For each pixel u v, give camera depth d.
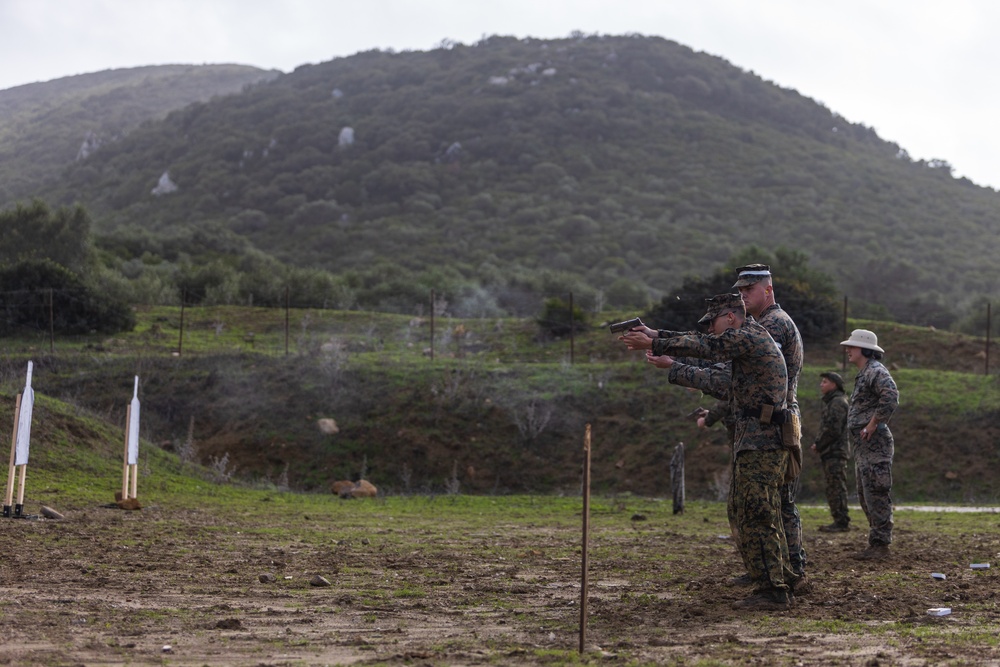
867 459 10.18
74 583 7.60
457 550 10.74
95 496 15.48
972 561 9.68
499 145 131.12
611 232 102.69
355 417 26.55
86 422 20.05
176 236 78.88
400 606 6.97
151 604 6.82
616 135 137.12
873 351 10.38
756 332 6.91
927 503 22.11
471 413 26.77
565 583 8.24
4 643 5.32
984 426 24.73
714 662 5.09
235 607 6.80
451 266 84.62
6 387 22.59
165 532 11.63
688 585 8.02
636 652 5.42
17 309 34.25
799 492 23.00
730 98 156.12
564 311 35.88
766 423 6.97
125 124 188.12
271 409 26.81
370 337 34.53
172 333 35.94
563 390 27.77
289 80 172.12
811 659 5.14
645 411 26.75
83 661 5.01
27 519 12.19
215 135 143.62
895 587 7.83
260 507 16.48
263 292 48.25
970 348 32.81
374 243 100.88
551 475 24.95
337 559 9.70
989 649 5.31
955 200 128.00
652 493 23.80
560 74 153.12
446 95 148.00
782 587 6.93
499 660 5.20
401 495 21.78
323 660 5.17
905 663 4.96
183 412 26.91
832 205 116.19
